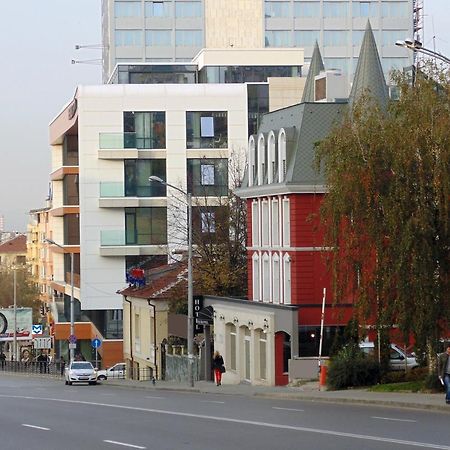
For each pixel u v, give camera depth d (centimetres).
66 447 2756
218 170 10456
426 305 3906
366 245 4106
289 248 6125
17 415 4022
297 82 10669
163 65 11719
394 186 3953
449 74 4059
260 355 6141
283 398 4731
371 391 4575
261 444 2623
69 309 11581
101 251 10344
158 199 10394
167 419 3516
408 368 5166
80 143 10331
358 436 2711
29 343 14412
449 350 3612
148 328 8600
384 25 16262
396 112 4094
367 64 6322
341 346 5556
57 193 12375
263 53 11700
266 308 6056
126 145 10369
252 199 6919
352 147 4091
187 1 16025
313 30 16225
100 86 10350
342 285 4259
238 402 4472
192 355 6284
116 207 10381
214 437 2842
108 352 10438
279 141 6281
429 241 3909
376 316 4131
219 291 7875
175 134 10456
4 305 16538
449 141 3878
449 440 2562
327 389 4997
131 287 9438
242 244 8044
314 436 2762
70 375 7681
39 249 18400
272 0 16150
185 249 9162
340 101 6875
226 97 10531
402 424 3025
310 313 5931
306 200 6050
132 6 15962
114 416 3772
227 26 16062
